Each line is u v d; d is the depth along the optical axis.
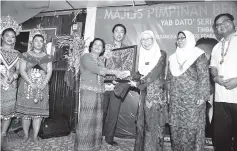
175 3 2.71
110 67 2.46
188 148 1.83
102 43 2.07
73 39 2.69
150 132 1.86
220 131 1.99
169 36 2.70
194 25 2.64
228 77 1.89
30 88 2.27
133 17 2.83
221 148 2.00
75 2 2.85
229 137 1.96
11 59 2.24
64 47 3.04
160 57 1.93
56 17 3.18
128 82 2.20
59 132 2.60
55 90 3.06
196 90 1.83
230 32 1.99
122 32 2.82
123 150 2.19
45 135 2.48
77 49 2.59
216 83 2.02
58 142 2.36
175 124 1.90
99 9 2.95
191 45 1.90
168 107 2.02
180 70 1.88
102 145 2.36
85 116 1.89
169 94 1.99
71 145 2.27
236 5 2.54
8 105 2.16
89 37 2.87
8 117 2.18
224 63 1.93
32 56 2.31
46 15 3.22
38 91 2.28
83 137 1.87
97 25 2.92
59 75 3.06
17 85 2.39
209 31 2.60
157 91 1.88
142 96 1.93
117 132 2.77
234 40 1.94
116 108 2.49
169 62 2.04
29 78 2.25
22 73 2.23
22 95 2.25
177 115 1.89
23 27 3.24
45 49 2.94
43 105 2.35
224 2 2.58
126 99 2.75
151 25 2.76
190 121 1.82
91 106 1.91
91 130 1.91
